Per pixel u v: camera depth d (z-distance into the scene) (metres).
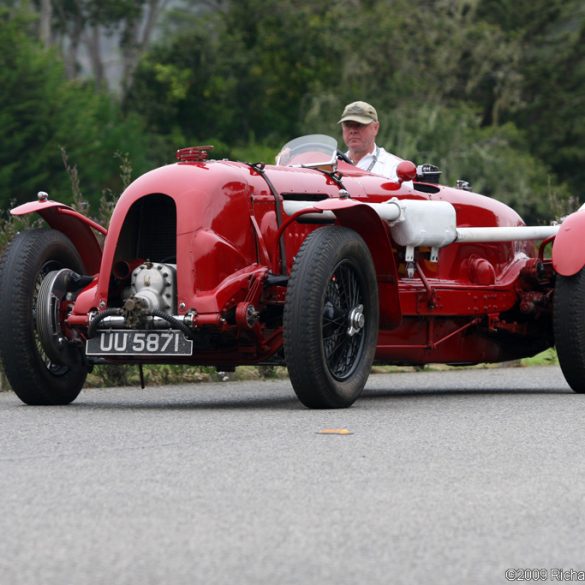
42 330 16.52
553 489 10.23
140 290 16.05
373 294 16.52
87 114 99.19
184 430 13.66
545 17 114.62
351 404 16.39
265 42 114.06
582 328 18.92
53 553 7.98
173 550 8.07
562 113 112.00
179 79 112.69
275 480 10.51
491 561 7.86
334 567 7.65
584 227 18.94
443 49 104.56
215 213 16.12
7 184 92.19
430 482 10.48
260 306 16.33
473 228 19.19
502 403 17.30
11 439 13.02
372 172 19.84
